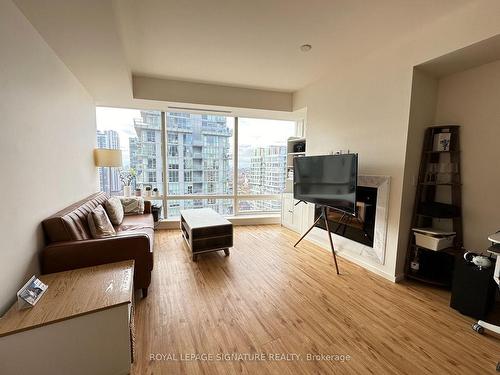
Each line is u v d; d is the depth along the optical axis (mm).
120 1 1904
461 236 2502
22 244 1562
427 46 2242
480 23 1876
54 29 1792
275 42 2596
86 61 2348
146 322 1875
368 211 2895
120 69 2555
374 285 2535
